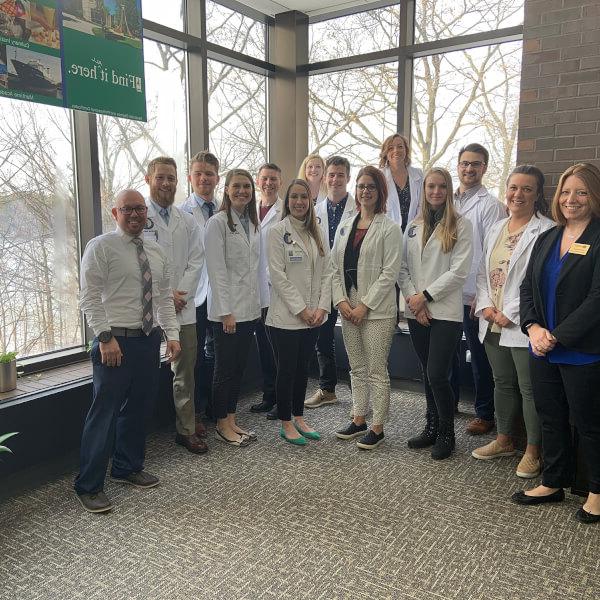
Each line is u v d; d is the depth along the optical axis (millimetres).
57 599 1904
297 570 2070
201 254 3221
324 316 3232
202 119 4160
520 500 2580
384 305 3150
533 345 2416
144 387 2629
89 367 3332
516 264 2793
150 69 3893
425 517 2467
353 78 4688
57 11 2859
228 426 3338
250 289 3246
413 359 4254
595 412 2330
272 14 4801
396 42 4418
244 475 2893
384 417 3225
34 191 3191
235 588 1965
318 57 4844
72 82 2959
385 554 2180
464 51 4176
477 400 3498
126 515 2486
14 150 3070
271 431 3529
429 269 3082
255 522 2422
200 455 3148
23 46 2723
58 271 3354
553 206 2445
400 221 3807
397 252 3113
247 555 2168
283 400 3279
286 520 2439
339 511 2520
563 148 3059
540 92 3094
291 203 3156
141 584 1986
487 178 4219
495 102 4105
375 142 4656
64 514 2498
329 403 4047
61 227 3352
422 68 4371
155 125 3957
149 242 2648
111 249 2451
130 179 3787
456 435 3451
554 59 3031
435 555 2170
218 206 3578
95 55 3061
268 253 3166
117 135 3668
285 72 4859
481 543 2258
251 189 3207
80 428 3014
